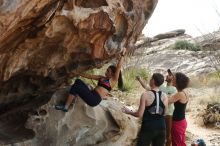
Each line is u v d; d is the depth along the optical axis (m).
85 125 6.45
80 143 6.52
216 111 11.53
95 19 5.46
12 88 6.22
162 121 6.25
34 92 6.47
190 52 24.00
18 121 6.19
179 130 6.86
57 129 6.13
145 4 6.19
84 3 5.35
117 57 6.44
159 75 6.26
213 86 17.03
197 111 12.69
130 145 7.31
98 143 6.71
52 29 5.21
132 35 6.27
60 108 6.11
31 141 5.80
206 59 21.98
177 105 6.82
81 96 6.02
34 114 6.03
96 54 6.00
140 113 6.14
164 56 23.56
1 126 6.03
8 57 5.27
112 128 6.87
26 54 5.44
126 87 13.16
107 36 5.86
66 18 5.18
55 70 6.17
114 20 5.68
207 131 10.73
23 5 4.38
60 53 5.77
